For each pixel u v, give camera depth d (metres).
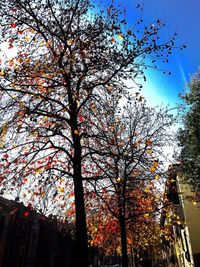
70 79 10.50
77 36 10.98
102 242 21.53
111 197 16.41
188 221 17.34
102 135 11.35
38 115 10.02
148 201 16.56
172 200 18.20
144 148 13.16
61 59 10.75
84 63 10.52
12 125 9.65
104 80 11.03
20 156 10.15
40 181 10.61
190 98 14.02
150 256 32.38
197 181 13.87
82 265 8.32
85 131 11.47
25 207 11.55
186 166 13.88
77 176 9.76
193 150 13.80
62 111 11.03
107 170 13.32
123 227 15.07
